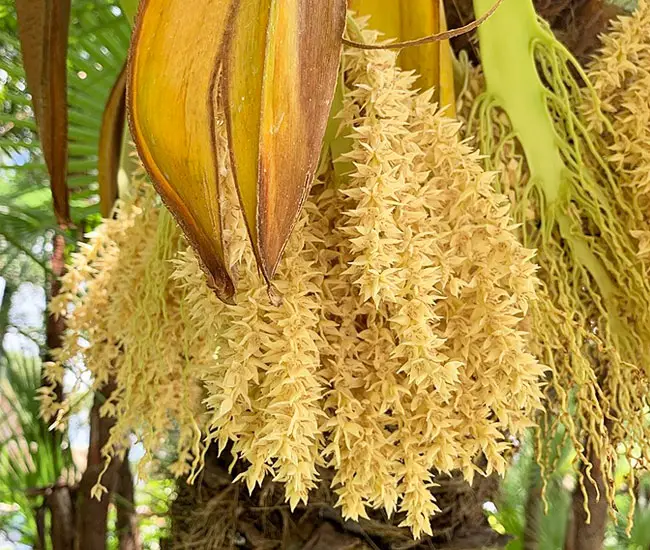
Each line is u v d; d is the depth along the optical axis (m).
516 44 0.35
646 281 0.32
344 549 0.35
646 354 0.33
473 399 0.28
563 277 0.33
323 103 0.23
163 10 0.22
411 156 0.27
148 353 0.33
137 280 0.34
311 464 0.26
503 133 0.35
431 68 0.33
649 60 0.34
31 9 0.35
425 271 0.26
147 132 0.22
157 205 0.35
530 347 0.32
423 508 0.26
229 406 0.25
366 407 0.27
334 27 0.23
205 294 0.27
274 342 0.25
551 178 0.35
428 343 0.25
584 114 0.35
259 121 0.21
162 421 0.33
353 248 0.26
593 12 0.42
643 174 0.33
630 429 0.32
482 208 0.28
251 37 0.21
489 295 0.28
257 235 0.21
